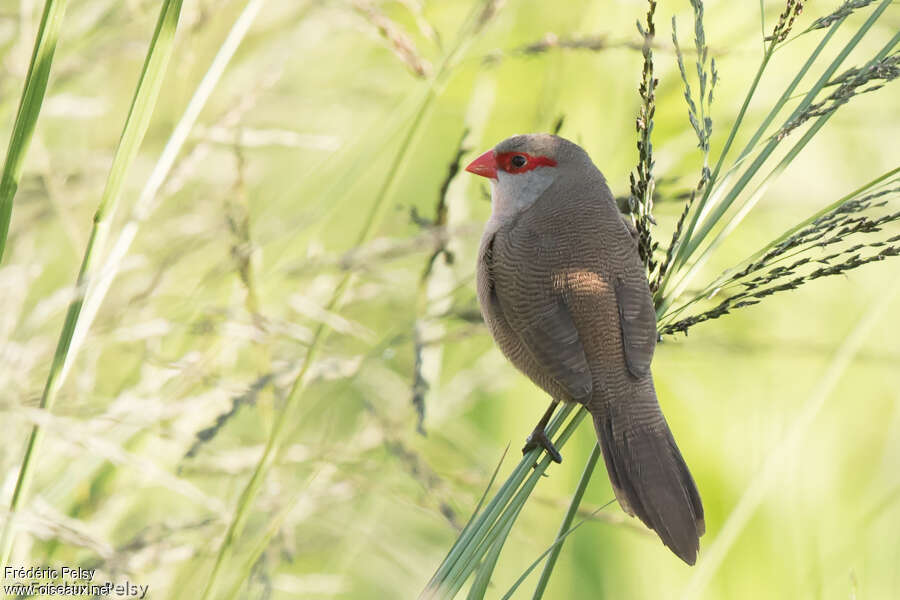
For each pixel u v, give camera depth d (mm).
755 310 10609
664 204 7992
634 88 10031
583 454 10031
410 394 7262
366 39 10109
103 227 5137
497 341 7629
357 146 8461
